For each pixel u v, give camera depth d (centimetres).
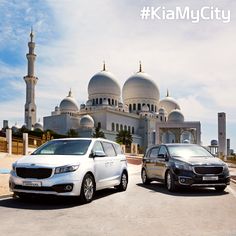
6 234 602
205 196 1121
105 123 9838
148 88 11069
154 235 599
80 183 928
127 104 11188
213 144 10031
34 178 905
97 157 1066
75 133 8469
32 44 9738
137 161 3944
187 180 1199
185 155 1343
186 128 8500
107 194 1164
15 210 830
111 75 10994
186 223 699
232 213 812
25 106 9750
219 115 7956
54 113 11400
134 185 1510
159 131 8412
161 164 1373
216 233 616
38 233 609
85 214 788
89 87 10975
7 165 2184
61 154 1028
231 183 1638
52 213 796
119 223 696
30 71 9725
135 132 10750
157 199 1043
